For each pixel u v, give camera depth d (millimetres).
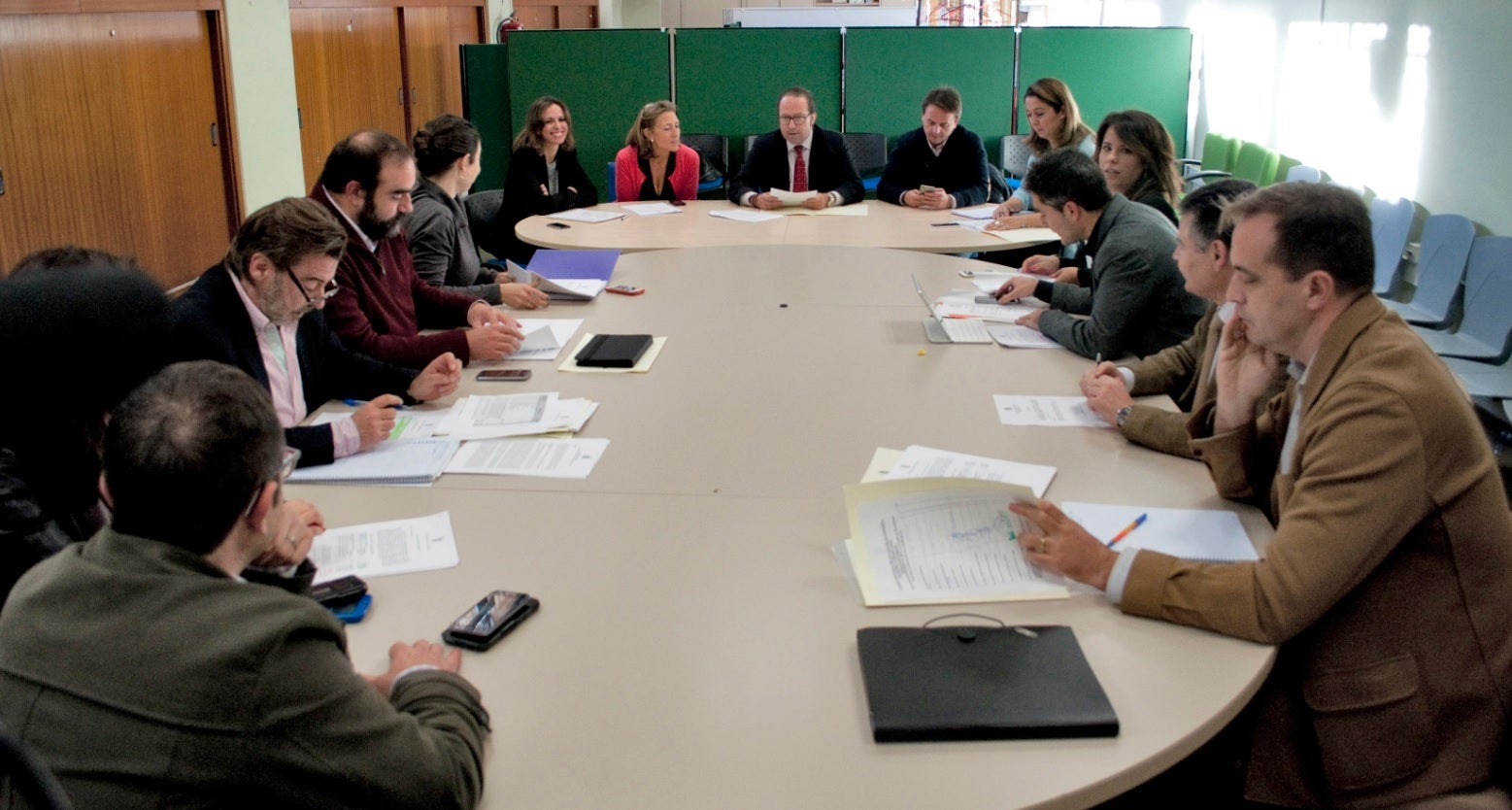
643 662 1384
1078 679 1311
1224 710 1291
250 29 5379
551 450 2084
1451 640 1466
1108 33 6586
